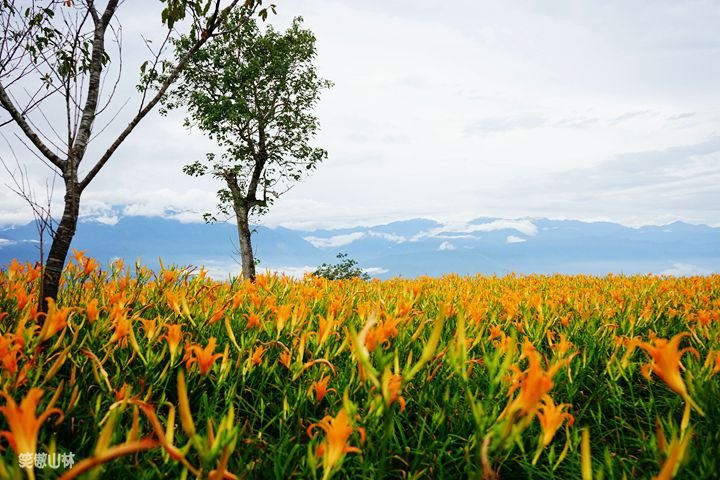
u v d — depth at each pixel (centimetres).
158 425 112
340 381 248
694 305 480
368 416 194
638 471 222
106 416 174
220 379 224
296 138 1456
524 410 109
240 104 1309
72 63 358
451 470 224
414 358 287
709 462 177
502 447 114
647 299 504
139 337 288
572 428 249
